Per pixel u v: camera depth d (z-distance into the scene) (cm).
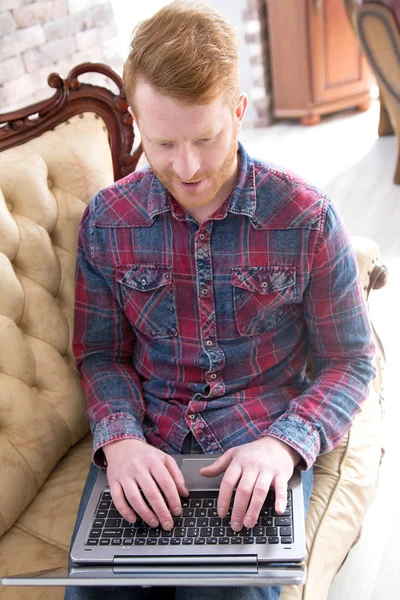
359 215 265
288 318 115
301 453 102
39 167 123
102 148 133
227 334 113
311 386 113
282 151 329
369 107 361
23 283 120
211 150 96
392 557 143
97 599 99
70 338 127
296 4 320
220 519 98
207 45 90
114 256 115
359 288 113
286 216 107
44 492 122
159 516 96
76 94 131
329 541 108
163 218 111
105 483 108
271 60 345
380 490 157
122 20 322
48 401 123
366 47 252
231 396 114
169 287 112
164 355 117
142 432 112
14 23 258
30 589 106
